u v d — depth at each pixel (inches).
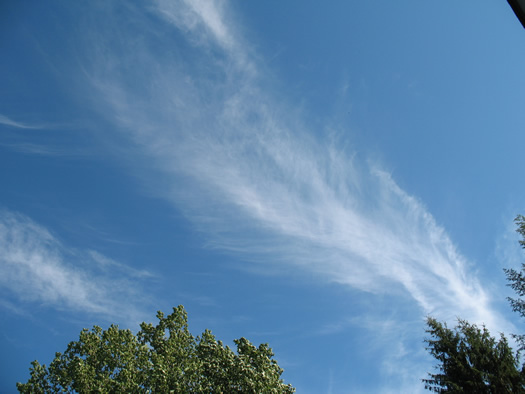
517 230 908.0
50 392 943.7
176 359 962.1
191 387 911.7
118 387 886.4
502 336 747.4
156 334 1019.3
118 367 964.0
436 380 748.0
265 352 978.7
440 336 780.0
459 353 738.2
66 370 946.7
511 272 884.6
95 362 967.0
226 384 895.7
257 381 890.1
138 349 987.9
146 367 948.6
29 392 941.8
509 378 690.2
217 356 962.7
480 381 702.5
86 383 893.2
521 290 861.8
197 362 957.8
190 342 1027.3
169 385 895.1
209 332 1036.5
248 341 984.3
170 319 1040.2
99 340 1001.5
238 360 923.4
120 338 1003.9
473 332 763.4
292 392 954.7
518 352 727.7
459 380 720.3
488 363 716.0
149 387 912.3
